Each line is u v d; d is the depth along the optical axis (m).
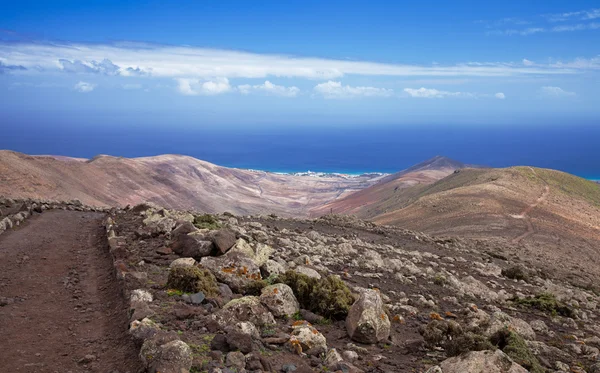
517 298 18.67
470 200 158.00
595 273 57.81
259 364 7.49
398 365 8.88
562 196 178.12
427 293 16.52
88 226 25.00
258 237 21.70
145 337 8.20
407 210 161.75
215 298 10.62
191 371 7.07
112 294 12.27
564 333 14.62
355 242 27.11
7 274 14.63
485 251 38.69
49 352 8.59
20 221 24.95
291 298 11.03
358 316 10.06
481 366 7.84
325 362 8.26
